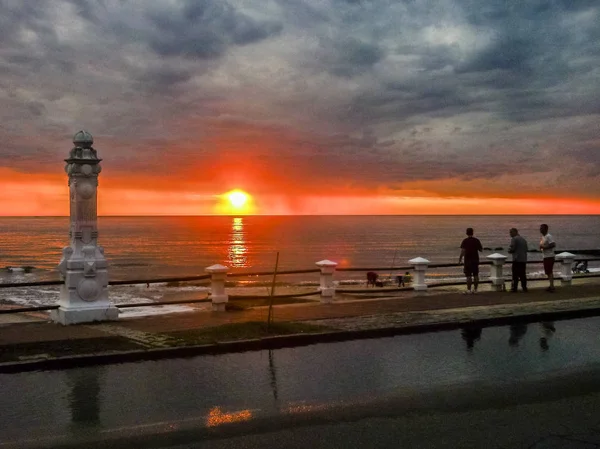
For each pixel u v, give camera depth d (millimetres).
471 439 5953
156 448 5742
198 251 98125
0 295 35969
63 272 12422
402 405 7145
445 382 8234
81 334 11078
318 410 6938
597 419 6621
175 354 9922
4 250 102688
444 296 17594
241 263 74562
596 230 196875
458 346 10812
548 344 10992
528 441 5902
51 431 6230
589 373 8758
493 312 14117
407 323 12539
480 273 57250
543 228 19047
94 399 7406
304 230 198750
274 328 11703
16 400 7363
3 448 5738
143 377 8516
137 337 10773
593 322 13617
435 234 166500
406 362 9508
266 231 189125
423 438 5984
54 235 163875
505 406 7102
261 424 6438
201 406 7102
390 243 122562
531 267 65375
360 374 8711
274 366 9227
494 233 173250
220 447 5766
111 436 6074
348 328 11891
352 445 5797
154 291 36094
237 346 10453
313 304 15742
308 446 5777
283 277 56375
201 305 21203
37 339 10578
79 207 12562
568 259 21797
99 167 12641
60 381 8281
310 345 10922
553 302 16062
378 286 40062
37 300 32969
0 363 8883
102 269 12695
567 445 5793
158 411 6906
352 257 84875
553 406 7105
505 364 9352
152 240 134125
